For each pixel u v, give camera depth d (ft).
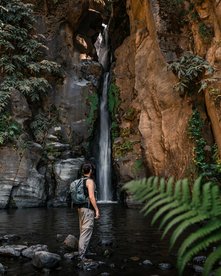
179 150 48.01
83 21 82.33
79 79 74.08
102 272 18.02
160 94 51.44
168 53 50.21
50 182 63.10
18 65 65.72
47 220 39.55
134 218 40.37
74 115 70.64
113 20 77.25
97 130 74.43
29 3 71.36
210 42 45.52
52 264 18.71
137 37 61.16
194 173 44.65
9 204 57.31
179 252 3.75
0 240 25.98
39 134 66.03
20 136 60.03
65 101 70.64
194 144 45.68
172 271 18.02
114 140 63.46
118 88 68.44
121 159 59.31
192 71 44.29
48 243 25.46
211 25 45.65
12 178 57.67
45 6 72.74
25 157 59.26
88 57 81.15
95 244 25.22
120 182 60.08
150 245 24.61
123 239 27.07
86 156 70.54
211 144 45.14
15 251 21.71
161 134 51.83
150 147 53.52
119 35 77.87
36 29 70.95
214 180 41.57
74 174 63.21
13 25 67.05
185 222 3.82
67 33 74.64
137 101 59.67
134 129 61.11
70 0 73.87
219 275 3.72
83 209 21.15
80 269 18.63
